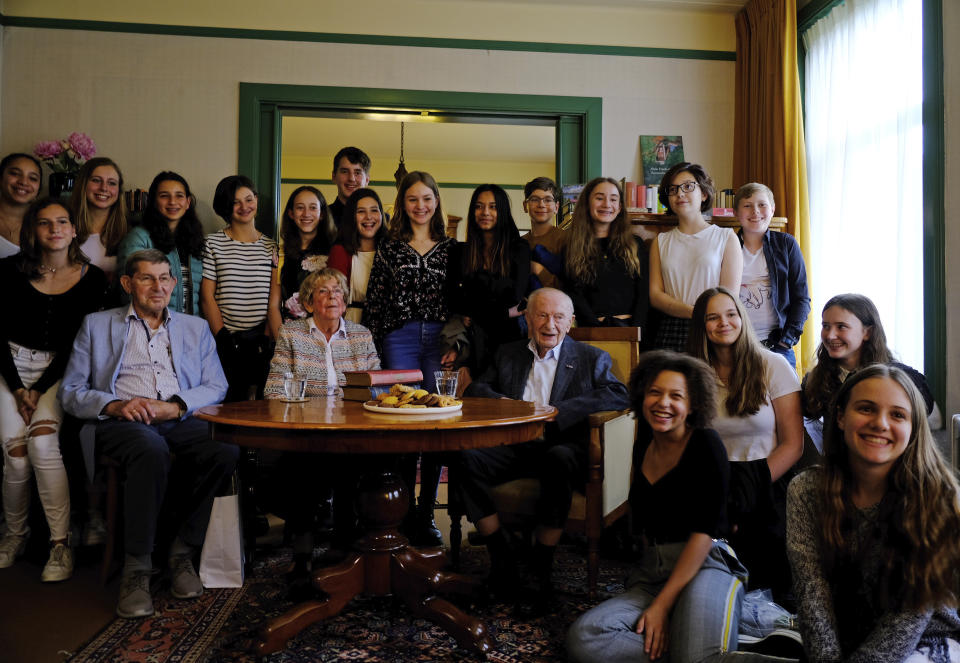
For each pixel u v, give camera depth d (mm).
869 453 1458
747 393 2283
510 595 2395
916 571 1410
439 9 4648
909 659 1422
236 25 4500
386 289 3240
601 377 2643
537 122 4902
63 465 2734
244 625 2160
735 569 1930
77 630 2129
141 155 4426
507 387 2748
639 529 2070
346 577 2098
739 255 3207
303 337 2840
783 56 4344
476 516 2377
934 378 3291
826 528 1536
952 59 3217
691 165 3303
